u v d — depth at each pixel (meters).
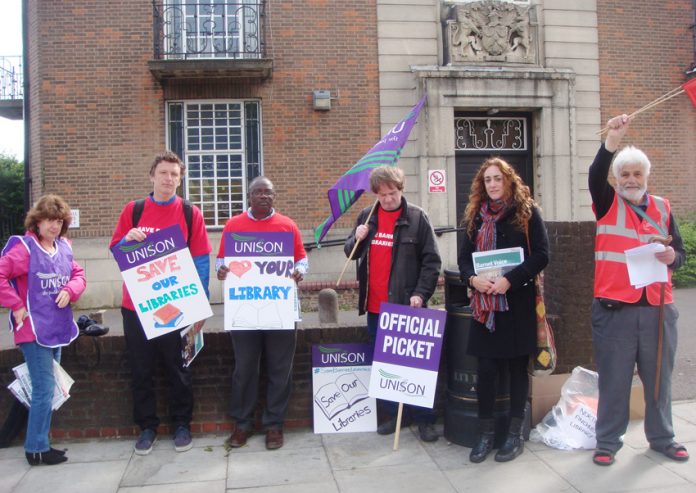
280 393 4.44
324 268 10.92
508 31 11.32
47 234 4.14
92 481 3.87
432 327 4.26
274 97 10.91
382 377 4.30
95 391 4.60
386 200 4.39
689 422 4.59
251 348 4.41
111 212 10.69
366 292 4.57
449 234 11.01
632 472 3.79
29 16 11.16
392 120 11.05
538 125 11.48
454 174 11.12
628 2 11.73
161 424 4.64
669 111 11.91
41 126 10.62
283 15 10.91
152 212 4.37
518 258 3.92
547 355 3.98
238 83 10.84
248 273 4.37
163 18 10.80
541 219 4.03
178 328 4.24
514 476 3.80
